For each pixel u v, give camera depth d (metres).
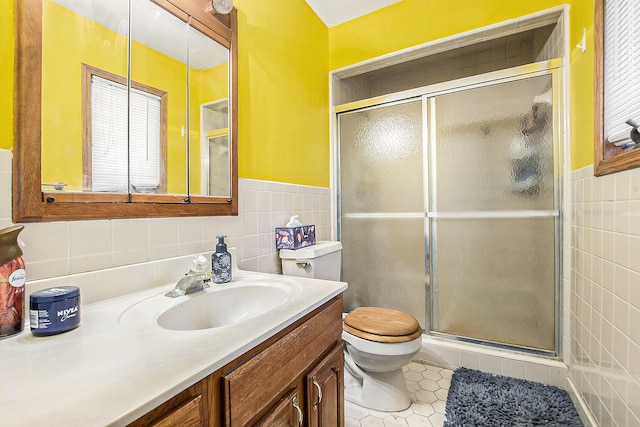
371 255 2.05
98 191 0.81
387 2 1.93
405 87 2.58
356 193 2.11
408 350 1.29
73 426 0.34
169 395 0.42
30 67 0.67
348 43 2.10
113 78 0.85
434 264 1.84
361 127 2.09
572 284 1.43
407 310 1.92
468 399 1.41
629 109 0.93
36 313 0.59
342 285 0.99
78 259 0.76
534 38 2.04
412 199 1.92
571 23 1.45
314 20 1.98
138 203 0.90
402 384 1.42
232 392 0.54
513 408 1.34
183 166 1.05
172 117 1.02
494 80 1.66
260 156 1.45
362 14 2.04
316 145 1.99
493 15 1.67
